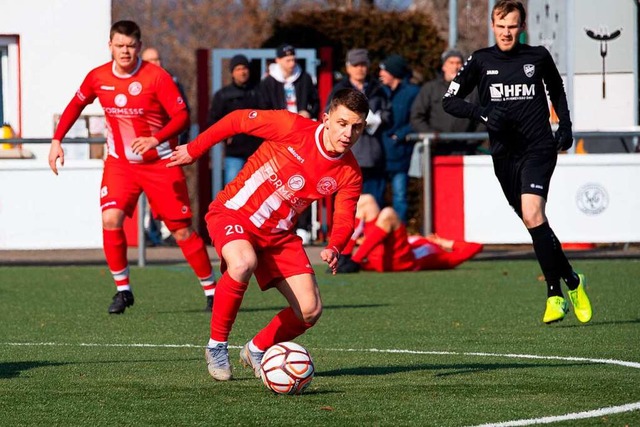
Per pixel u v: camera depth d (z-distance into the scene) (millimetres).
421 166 46219
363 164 46000
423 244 43438
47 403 18453
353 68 45781
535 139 27203
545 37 50406
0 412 17766
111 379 20828
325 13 61906
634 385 19969
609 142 52812
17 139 43625
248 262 19828
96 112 53375
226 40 96000
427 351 24547
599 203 44750
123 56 30453
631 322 29297
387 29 61906
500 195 45281
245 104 49469
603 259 46656
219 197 20859
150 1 95125
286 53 48844
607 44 52312
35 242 43625
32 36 54656
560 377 20875
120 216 31281
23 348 25172
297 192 20141
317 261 46469
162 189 31203
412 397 18875
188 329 28562
